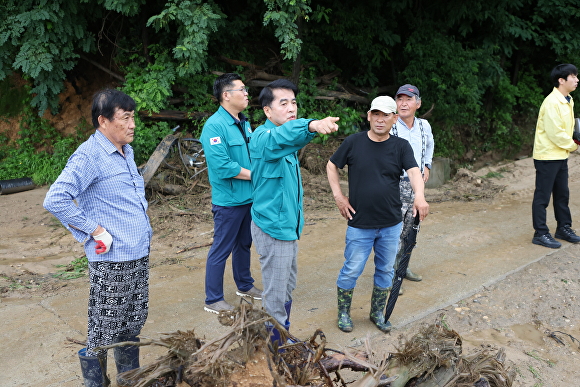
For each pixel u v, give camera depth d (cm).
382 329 374
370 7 997
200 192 723
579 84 1162
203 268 500
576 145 530
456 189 834
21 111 915
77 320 387
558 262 505
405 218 438
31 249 559
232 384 185
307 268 500
